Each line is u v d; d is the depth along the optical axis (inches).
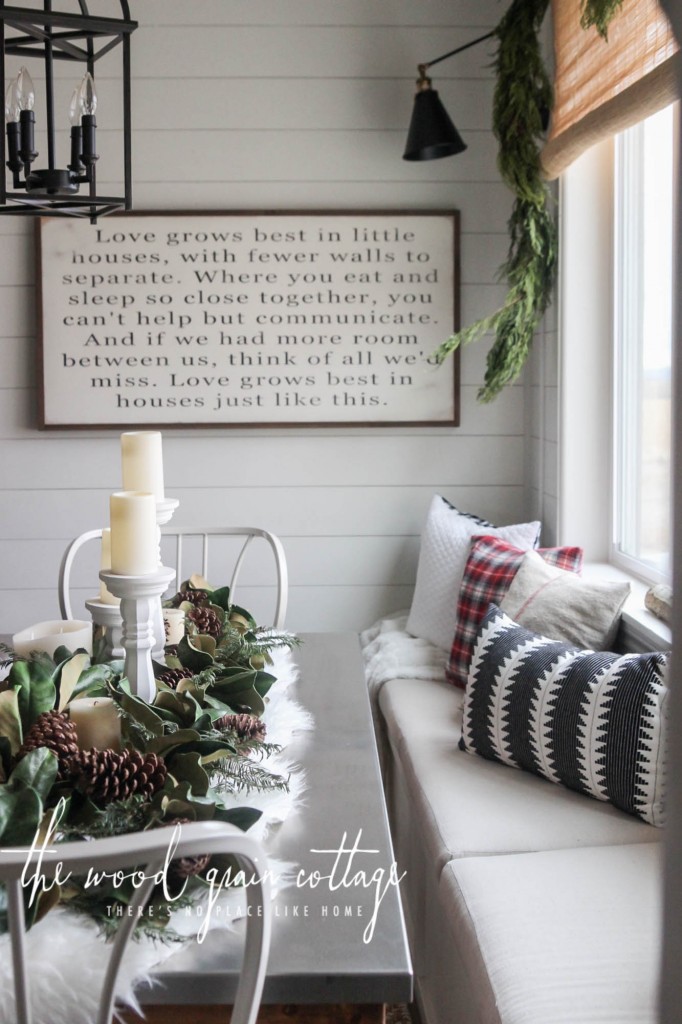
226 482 137.0
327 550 138.3
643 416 111.1
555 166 111.7
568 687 79.0
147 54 131.4
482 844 72.4
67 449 135.9
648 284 108.3
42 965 39.8
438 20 131.8
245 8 131.4
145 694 60.0
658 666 75.8
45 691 54.1
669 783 24.1
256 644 75.7
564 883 65.5
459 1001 71.4
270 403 135.4
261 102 132.5
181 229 132.9
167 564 137.9
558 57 114.3
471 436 137.3
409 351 135.0
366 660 121.6
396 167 133.6
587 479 120.2
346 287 134.2
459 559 121.6
